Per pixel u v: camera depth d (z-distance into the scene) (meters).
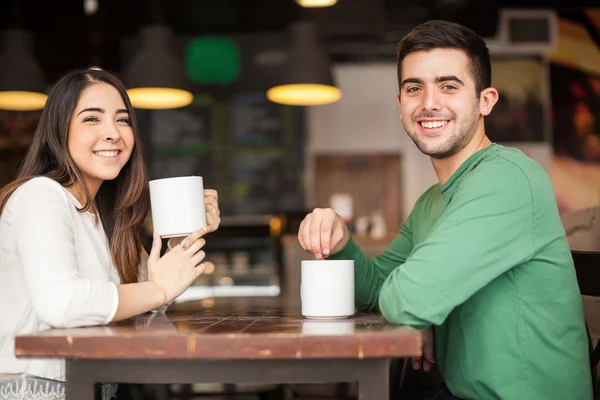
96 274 1.53
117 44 7.27
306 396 2.39
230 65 7.59
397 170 7.65
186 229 1.42
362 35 6.84
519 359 1.39
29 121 7.18
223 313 1.63
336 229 1.61
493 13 5.26
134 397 2.94
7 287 1.48
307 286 1.39
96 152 1.60
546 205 1.40
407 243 1.83
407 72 1.54
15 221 1.46
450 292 1.27
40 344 1.08
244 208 7.54
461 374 1.44
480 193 1.34
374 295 1.76
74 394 1.12
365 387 1.11
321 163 7.72
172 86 5.28
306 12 6.20
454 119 1.52
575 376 1.41
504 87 7.39
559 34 7.38
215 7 6.23
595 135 7.33
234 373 1.12
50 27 6.22
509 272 1.40
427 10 6.02
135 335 1.08
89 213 1.59
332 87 5.23
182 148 7.55
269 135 7.58
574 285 1.45
